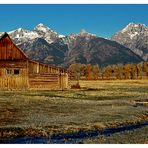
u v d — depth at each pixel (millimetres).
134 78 191375
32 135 36656
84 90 89875
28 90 83812
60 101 62531
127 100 68625
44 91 82188
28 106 54969
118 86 112125
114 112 52156
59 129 39125
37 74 88938
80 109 54125
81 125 41531
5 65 86625
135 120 46594
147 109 56625
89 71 195125
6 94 72062
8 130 37625
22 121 42656
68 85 94562
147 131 40000
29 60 88000
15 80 86875
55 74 90750
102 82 143250
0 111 49156
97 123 42875
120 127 42188
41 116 46500
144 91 91312
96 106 58219
